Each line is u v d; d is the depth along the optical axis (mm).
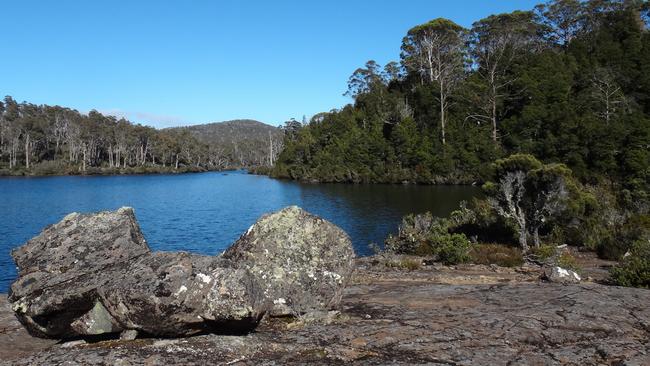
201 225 34969
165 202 52719
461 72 88438
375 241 26750
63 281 5441
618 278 10773
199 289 5074
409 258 17047
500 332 5840
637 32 84750
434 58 90938
